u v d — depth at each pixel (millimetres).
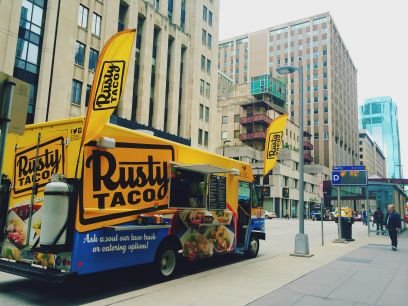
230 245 10688
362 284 8289
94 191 6613
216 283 8141
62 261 6328
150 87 40219
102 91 7223
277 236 21656
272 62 121000
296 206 70312
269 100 78625
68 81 29172
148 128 32844
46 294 6910
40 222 6750
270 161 14266
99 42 32719
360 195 50469
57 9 28734
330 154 104000
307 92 111250
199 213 9266
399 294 7402
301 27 117750
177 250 8633
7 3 24938
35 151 7102
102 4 33344
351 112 133250
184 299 6711
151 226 7691
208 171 9367
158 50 42281
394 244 14594
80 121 6621
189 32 48719
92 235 6523
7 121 3955
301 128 13883
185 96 46750
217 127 76938
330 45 111125
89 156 6578
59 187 6195
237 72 128250
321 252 13961
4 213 7359
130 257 7301
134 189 7438
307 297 7047
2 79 3990
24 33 26406
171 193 8422
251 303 6539
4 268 6762
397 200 26281
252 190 12258
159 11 43438
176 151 8711
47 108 27500
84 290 7250
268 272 9602
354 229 30516
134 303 6379
